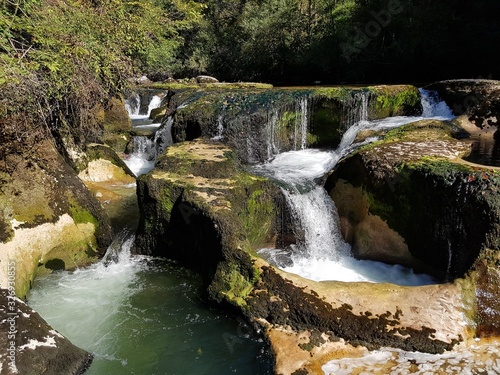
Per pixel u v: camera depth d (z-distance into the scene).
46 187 5.44
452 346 3.73
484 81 8.88
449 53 14.42
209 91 10.50
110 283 5.09
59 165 5.79
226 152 6.65
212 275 4.70
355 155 5.79
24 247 4.93
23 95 5.52
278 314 4.09
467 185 4.41
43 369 3.38
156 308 4.58
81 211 5.70
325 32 17.41
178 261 5.56
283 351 3.74
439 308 3.97
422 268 5.04
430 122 7.29
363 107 8.51
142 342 4.06
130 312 4.52
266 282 4.34
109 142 10.10
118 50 7.65
